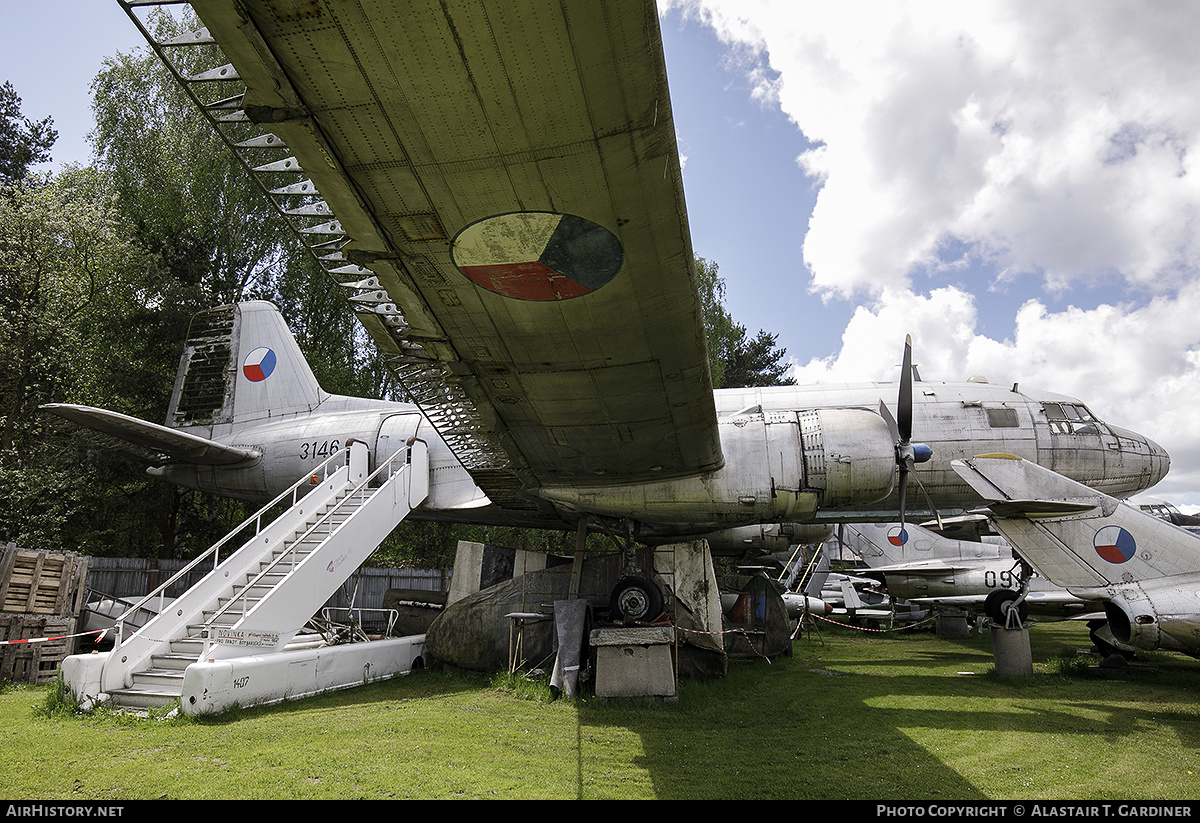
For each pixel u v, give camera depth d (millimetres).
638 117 4043
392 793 4652
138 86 24188
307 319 24609
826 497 9219
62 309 18406
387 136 4250
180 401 16453
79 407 11500
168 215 22562
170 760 5387
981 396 12320
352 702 7898
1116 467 12195
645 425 8016
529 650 9719
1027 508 9328
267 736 6105
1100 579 9164
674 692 7910
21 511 14438
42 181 21609
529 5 3357
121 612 12734
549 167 4402
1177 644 8461
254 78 3842
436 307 6000
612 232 4969
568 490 9648
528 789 4820
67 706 7086
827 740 6348
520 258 5293
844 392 12484
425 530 23859
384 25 3498
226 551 22344
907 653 14172
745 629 12578
